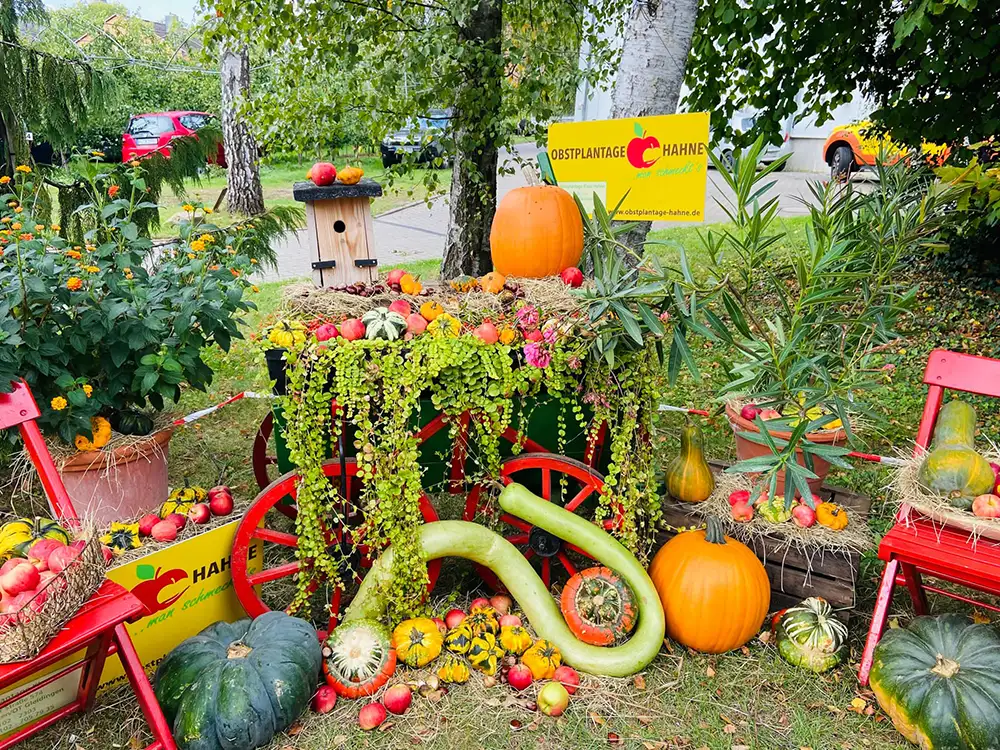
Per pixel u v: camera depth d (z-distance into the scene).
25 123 4.32
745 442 3.40
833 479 4.01
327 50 5.32
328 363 2.64
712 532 2.90
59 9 17.91
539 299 3.01
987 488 2.48
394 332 2.72
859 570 3.17
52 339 2.98
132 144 10.67
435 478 3.07
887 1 5.25
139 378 3.09
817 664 2.75
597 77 6.16
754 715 2.59
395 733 2.51
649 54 3.82
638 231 3.98
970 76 5.03
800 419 2.77
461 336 2.76
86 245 3.37
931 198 3.69
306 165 19.41
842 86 5.66
